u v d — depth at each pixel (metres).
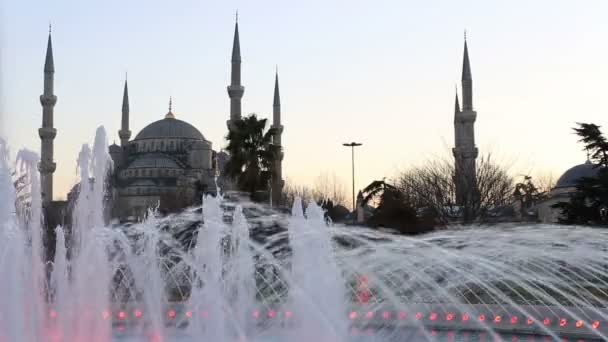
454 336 17.94
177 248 30.98
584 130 50.66
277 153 50.66
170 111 141.62
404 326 19.14
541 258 27.47
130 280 23.89
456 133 94.50
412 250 25.72
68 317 16.72
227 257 22.42
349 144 68.06
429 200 55.66
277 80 110.81
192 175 118.62
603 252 27.67
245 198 48.53
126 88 144.88
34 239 17.53
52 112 107.75
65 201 63.56
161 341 17.72
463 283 25.45
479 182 57.00
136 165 126.38
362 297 21.78
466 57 94.81
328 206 69.38
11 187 15.61
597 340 17.19
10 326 14.97
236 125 49.97
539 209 77.81
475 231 33.34
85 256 16.91
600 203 47.56
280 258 25.56
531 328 18.19
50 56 109.25
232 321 18.67
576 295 23.66
